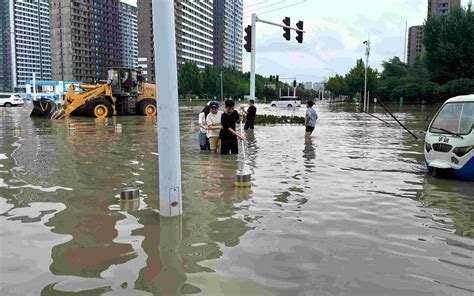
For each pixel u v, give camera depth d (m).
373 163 10.45
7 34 132.75
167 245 4.72
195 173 8.98
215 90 107.88
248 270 4.06
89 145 13.71
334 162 10.59
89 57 151.75
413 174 8.99
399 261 4.30
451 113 8.79
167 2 5.59
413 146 14.14
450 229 5.33
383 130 21.12
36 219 5.66
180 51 144.25
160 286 3.73
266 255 4.44
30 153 11.77
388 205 6.45
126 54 172.00
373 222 5.60
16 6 132.00
